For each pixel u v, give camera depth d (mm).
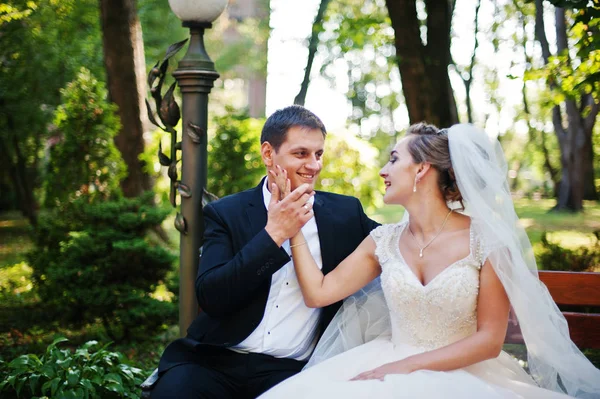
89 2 12836
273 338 3004
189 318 3754
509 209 2744
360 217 3256
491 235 2672
